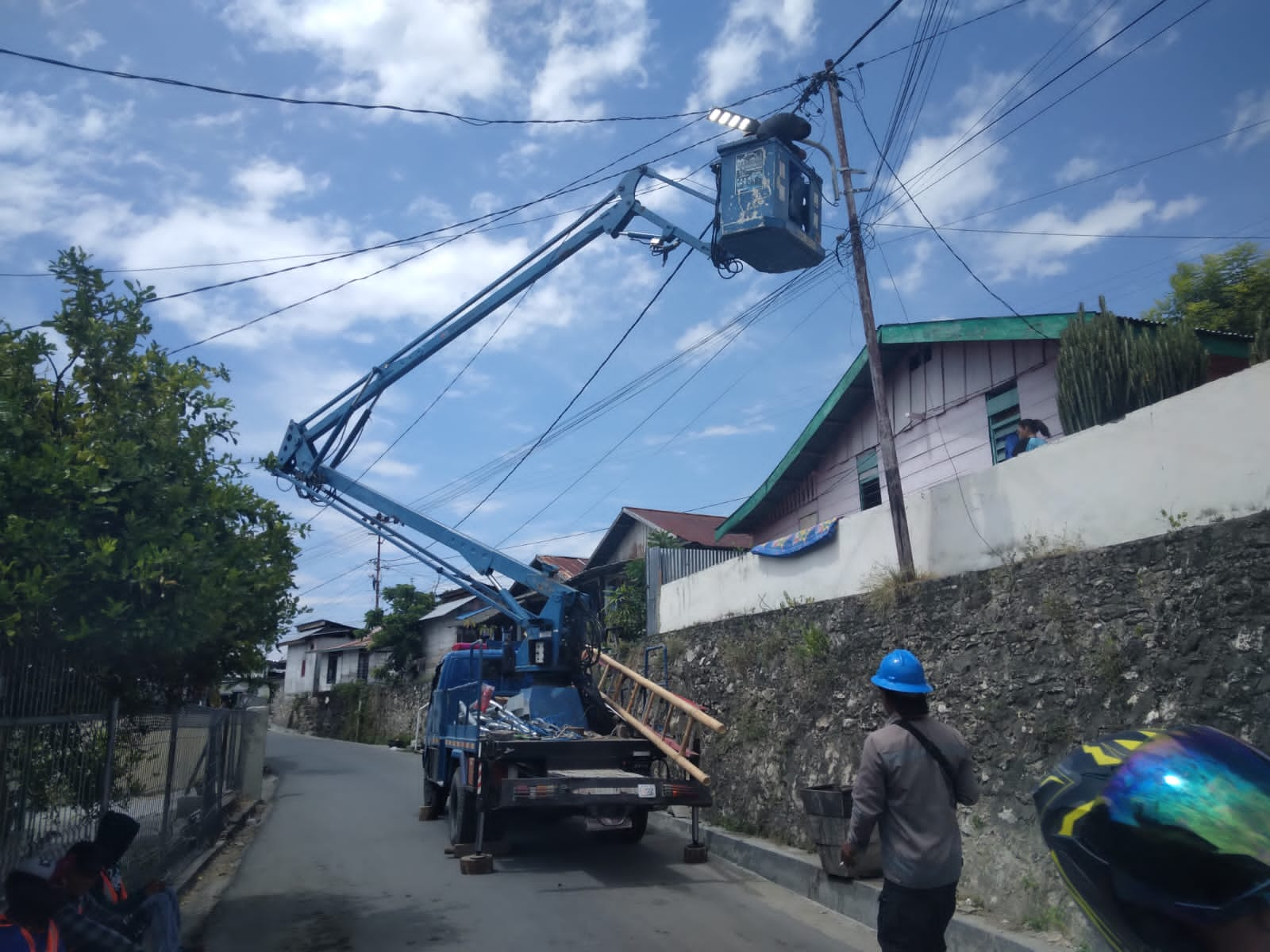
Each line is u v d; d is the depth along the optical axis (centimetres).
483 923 762
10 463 476
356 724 4303
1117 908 125
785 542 1166
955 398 1284
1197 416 645
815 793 816
